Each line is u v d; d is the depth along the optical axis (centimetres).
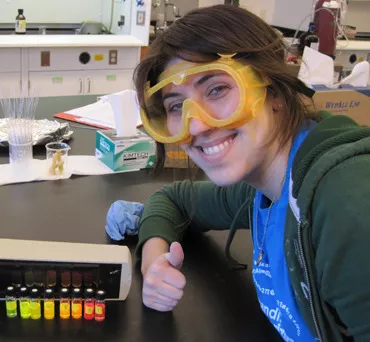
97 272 95
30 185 152
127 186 156
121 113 165
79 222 131
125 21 402
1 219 129
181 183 134
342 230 65
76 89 365
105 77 372
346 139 75
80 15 446
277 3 475
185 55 81
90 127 207
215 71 81
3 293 94
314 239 71
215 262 116
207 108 83
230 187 119
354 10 436
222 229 127
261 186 92
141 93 91
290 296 85
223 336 92
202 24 79
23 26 400
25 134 155
